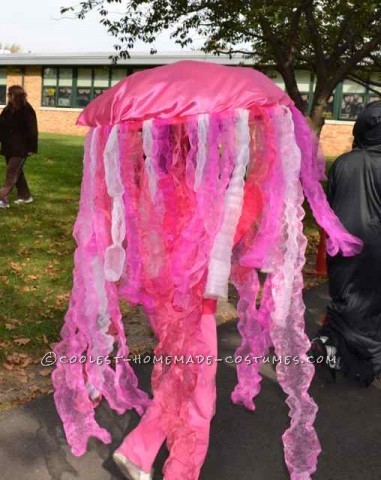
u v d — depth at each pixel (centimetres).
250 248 246
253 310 336
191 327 245
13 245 729
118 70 2950
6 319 492
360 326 388
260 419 355
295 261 242
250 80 231
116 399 326
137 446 263
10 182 941
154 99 227
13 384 386
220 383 400
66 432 296
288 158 234
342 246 296
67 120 3077
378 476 304
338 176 381
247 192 239
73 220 888
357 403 381
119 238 242
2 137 930
